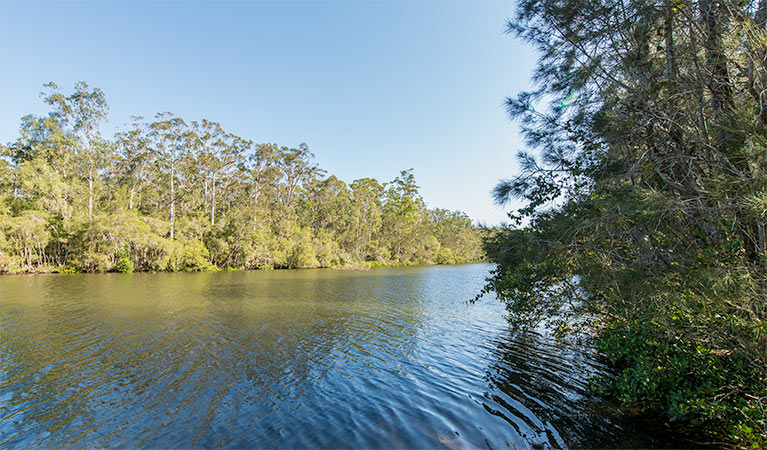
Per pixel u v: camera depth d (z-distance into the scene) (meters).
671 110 4.53
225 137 45.44
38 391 6.34
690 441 4.44
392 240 63.69
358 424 5.21
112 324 11.21
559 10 5.00
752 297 3.37
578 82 4.97
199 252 37.31
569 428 5.00
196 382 6.76
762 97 3.77
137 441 4.82
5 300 15.66
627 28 4.59
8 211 31.12
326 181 57.38
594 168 5.75
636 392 5.13
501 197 6.35
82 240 31.64
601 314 5.97
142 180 44.03
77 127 37.97
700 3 4.25
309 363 7.84
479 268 50.91
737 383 4.32
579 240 4.78
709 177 4.05
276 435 4.94
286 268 44.97
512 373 7.21
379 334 10.35
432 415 5.50
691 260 3.84
